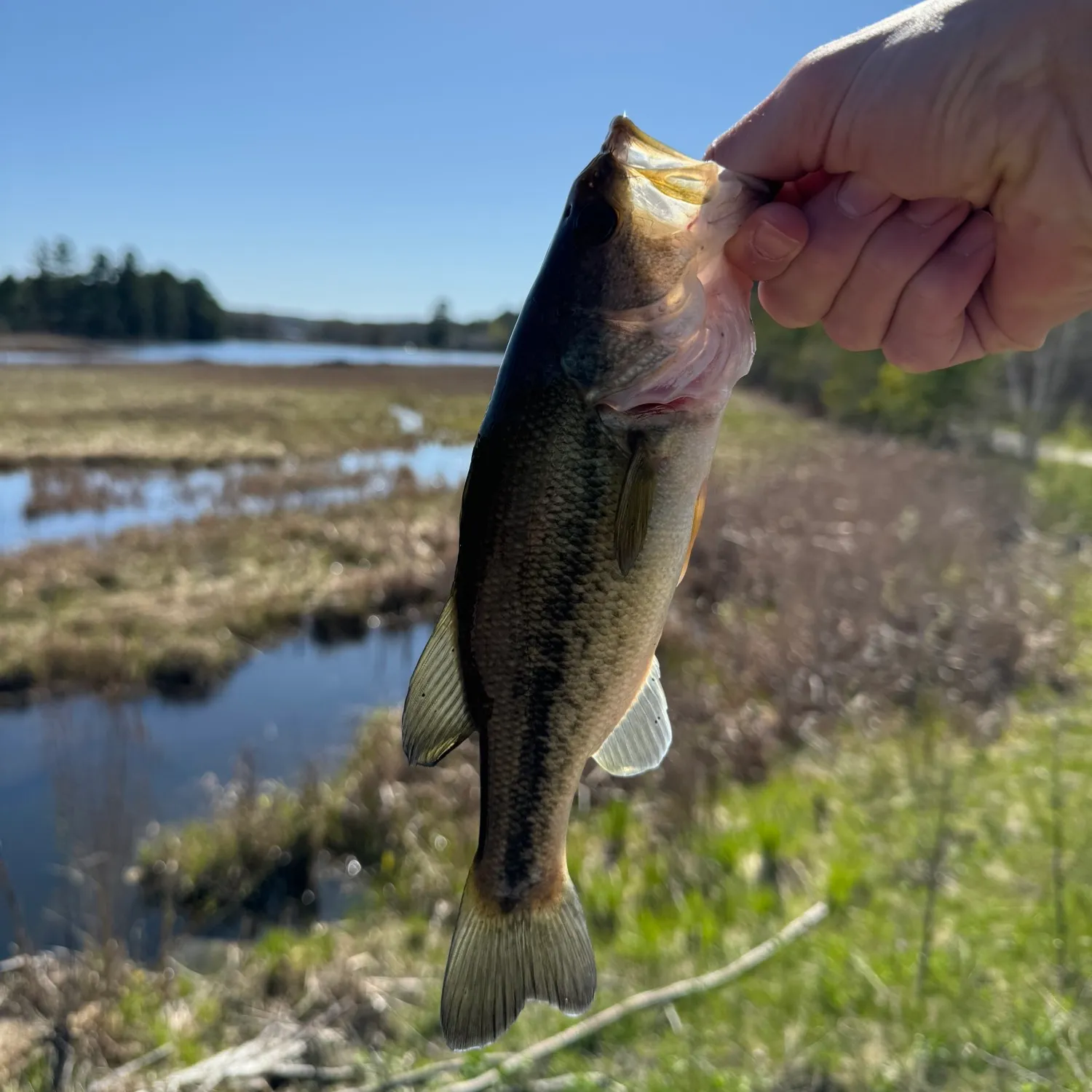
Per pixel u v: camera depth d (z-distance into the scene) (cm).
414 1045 65
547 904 30
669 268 28
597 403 28
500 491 28
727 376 29
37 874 92
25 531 244
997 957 66
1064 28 25
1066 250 28
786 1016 63
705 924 74
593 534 28
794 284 31
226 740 126
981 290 31
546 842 30
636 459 28
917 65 26
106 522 259
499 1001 29
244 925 86
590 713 29
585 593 28
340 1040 66
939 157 27
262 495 304
